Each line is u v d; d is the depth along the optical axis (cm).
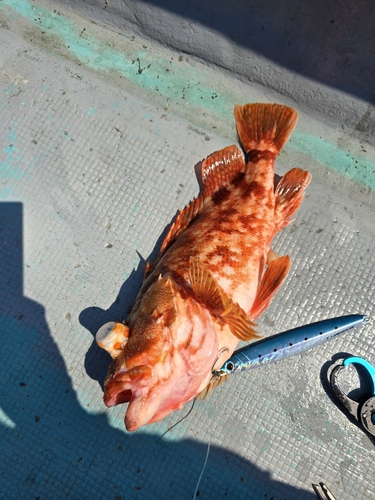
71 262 56
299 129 59
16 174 57
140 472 52
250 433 53
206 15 55
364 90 54
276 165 58
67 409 53
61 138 58
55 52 60
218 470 52
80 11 60
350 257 56
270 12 53
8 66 59
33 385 54
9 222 57
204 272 43
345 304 55
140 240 57
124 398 46
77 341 55
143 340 44
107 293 56
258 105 56
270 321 55
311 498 52
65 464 52
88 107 59
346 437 53
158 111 59
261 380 54
